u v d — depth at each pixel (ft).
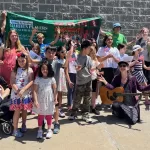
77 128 18.01
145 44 25.63
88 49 18.98
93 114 20.92
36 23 25.17
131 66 22.39
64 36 25.82
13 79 16.79
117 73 20.88
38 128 17.34
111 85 19.60
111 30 27.45
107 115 20.71
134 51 22.70
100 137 16.61
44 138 16.40
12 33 18.47
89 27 26.43
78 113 21.06
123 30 27.78
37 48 21.06
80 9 26.76
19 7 25.70
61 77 19.51
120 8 27.50
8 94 17.29
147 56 25.70
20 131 17.12
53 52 18.44
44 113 16.28
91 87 19.36
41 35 23.09
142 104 23.76
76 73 19.52
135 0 27.68
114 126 18.42
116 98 19.38
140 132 17.42
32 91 16.67
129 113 18.98
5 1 25.40
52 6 26.23
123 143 15.75
